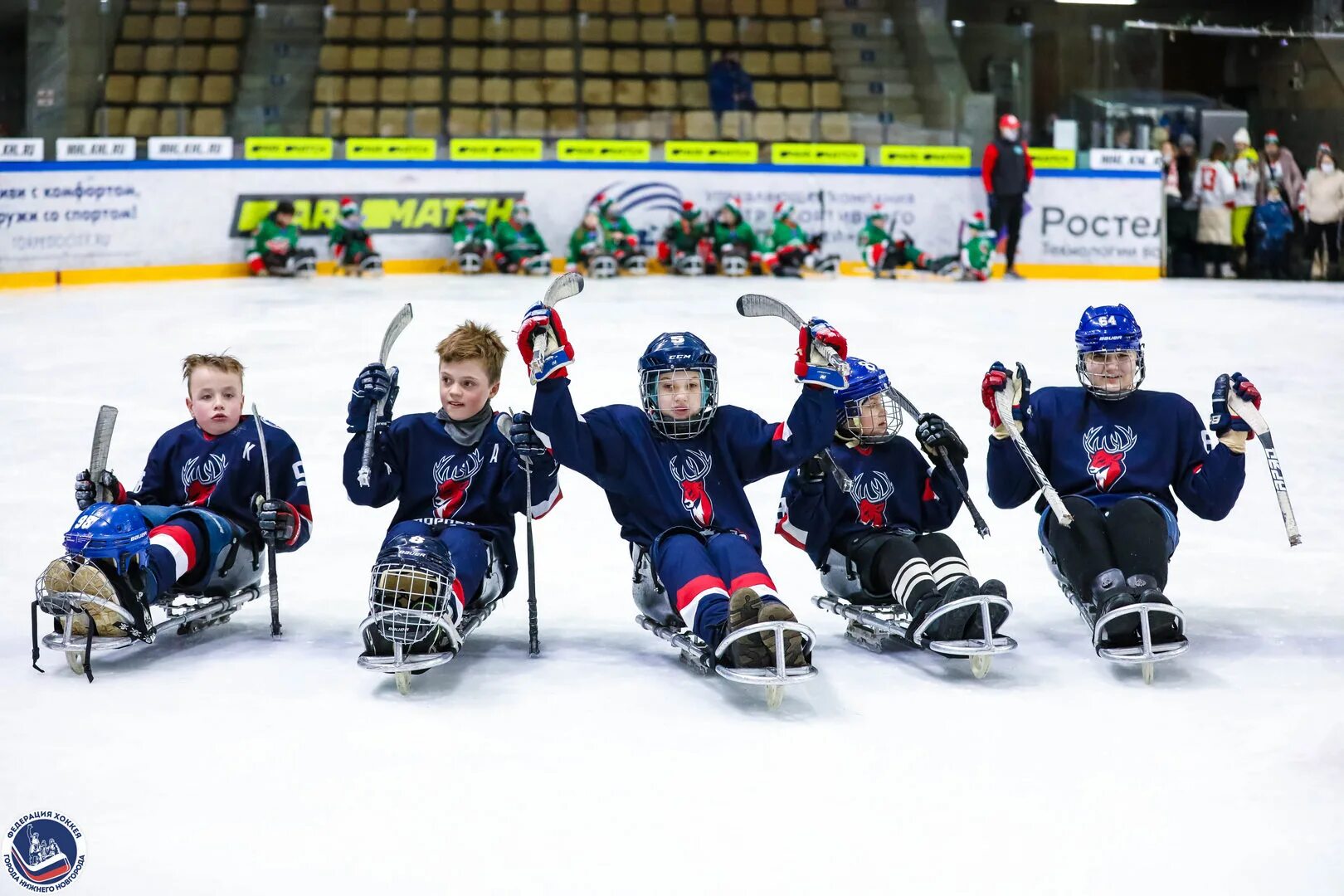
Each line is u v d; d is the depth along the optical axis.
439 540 4.03
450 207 20.06
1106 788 3.23
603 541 5.77
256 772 3.30
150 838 2.94
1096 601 3.96
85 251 16.98
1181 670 4.14
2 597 4.80
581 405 8.71
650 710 3.76
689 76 22.58
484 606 4.27
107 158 17.09
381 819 3.04
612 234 19.86
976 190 21.16
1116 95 21.80
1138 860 2.86
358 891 2.71
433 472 4.26
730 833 2.98
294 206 18.81
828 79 22.67
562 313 14.14
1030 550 5.65
